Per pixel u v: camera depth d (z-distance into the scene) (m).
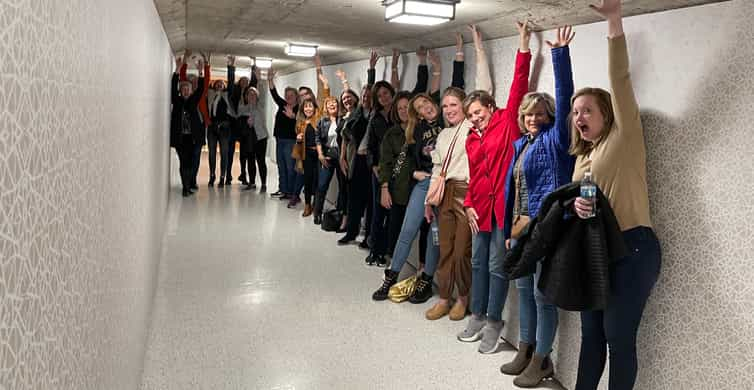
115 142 1.31
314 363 2.88
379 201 4.73
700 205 1.99
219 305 3.63
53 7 0.65
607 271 2.04
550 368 2.75
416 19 3.01
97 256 1.04
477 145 3.15
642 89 2.27
